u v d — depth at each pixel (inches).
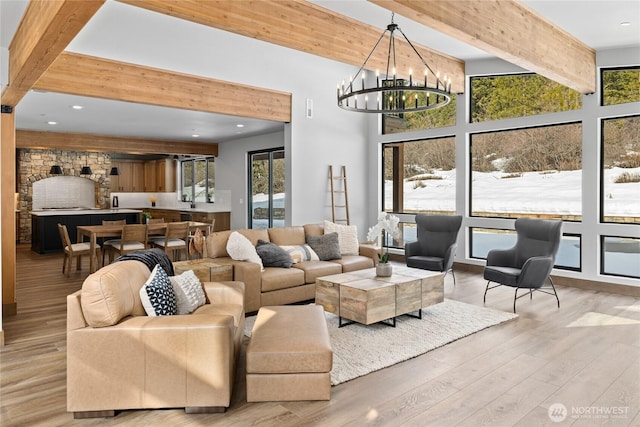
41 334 157.2
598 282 223.6
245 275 177.6
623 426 96.2
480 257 275.9
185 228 293.9
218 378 102.0
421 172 306.0
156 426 97.3
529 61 169.6
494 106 267.7
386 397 109.8
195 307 131.7
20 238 423.5
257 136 385.1
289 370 107.0
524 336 153.9
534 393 111.4
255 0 154.3
